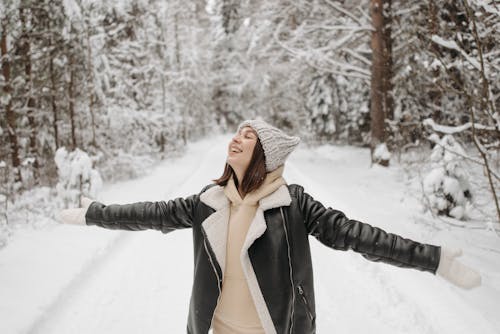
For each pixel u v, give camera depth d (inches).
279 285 49.7
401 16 478.3
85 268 154.9
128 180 436.1
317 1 532.4
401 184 349.4
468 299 117.6
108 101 436.1
